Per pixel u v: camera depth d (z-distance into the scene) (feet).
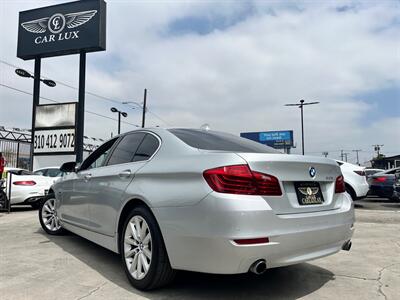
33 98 64.44
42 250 16.92
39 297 11.09
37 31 65.98
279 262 10.12
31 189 32.22
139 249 11.96
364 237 21.02
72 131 60.85
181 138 12.48
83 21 63.77
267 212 9.88
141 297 11.20
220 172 10.01
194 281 12.75
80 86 63.46
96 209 14.82
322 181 11.97
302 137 108.27
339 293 11.82
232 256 9.51
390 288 12.33
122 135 15.48
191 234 10.11
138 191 12.00
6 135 72.43
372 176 45.47
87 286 12.11
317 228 10.93
